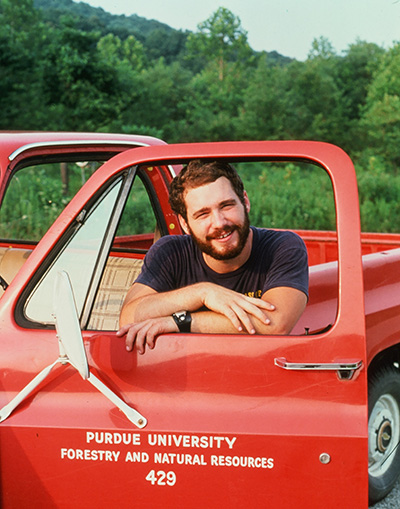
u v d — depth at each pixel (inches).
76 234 89.0
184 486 80.0
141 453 80.0
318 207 663.1
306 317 101.2
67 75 1413.6
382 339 110.9
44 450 81.3
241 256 91.7
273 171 1134.4
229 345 80.7
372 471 124.7
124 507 81.1
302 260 90.0
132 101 1711.4
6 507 82.8
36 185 512.4
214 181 84.8
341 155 81.0
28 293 85.7
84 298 95.6
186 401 80.5
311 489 78.9
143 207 416.8
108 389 79.4
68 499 81.7
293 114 1823.3
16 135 108.9
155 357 81.3
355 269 79.7
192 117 2055.9
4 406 82.0
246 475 79.3
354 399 79.4
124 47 2930.6
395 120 1480.1
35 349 83.1
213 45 2591.0
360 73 2135.8
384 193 786.8
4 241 154.4
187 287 86.4
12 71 1430.9
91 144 120.0
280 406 79.5
